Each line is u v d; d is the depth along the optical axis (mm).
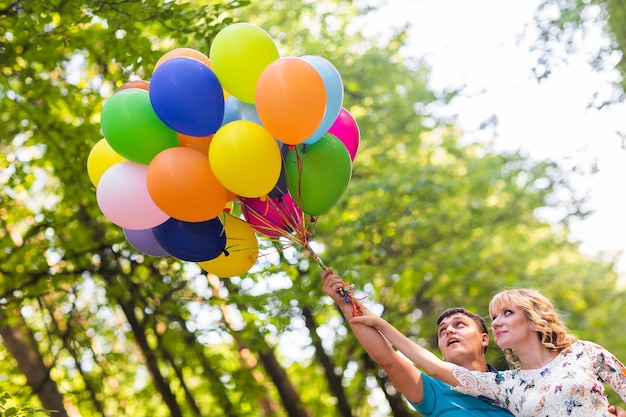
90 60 9398
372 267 10297
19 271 9172
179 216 3979
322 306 10539
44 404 9281
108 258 9328
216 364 10625
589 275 14836
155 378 9766
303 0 11711
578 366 4004
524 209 12938
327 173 4129
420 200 11688
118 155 4258
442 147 13836
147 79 8078
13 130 9211
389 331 4199
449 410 4070
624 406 12008
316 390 13195
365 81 12031
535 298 4188
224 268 4418
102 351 10492
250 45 3902
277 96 3795
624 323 14328
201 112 3824
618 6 10656
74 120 9664
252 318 9414
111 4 7418
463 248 12477
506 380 4090
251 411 10859
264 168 3881
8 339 9570
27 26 7656
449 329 4367
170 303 9203
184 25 7773
